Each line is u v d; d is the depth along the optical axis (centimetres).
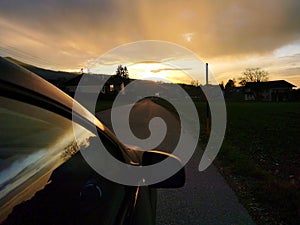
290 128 1422
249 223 358
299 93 7481
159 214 387
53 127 147
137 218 181
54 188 138
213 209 402
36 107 126
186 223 360
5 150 115
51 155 146
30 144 130
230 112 2822
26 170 126
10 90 104
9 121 114
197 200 434
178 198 444
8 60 112
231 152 770
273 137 1110
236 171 589
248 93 9162
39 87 124
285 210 390
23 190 119
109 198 169
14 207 109
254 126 1538
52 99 135
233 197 446
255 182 523
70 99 166
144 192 223
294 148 867
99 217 148
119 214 164
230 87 9212
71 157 161
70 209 136
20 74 111
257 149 861
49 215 122
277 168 638
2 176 111
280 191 445
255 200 433
